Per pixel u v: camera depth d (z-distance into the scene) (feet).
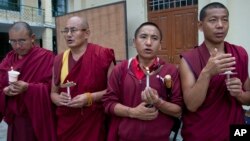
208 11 7.13
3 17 58.29
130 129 7.25
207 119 7.04
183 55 7.46
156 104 7.01
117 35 22.48
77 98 8.41
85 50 8.87
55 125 9.62
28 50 9.82
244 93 7.05
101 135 8.91
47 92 9.58
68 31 8.66
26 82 9.58
